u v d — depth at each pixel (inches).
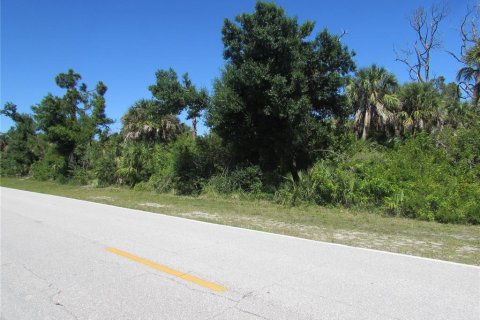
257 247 299.7
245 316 164.2
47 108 1429.6
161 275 223.3
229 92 666.2
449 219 458.3
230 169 820.6
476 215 446.6
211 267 240.2
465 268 241.0
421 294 191.6
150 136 1219.2
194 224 422.3
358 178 590.6
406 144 676.1
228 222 444.5
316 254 277.0
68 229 380.2
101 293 193.5
